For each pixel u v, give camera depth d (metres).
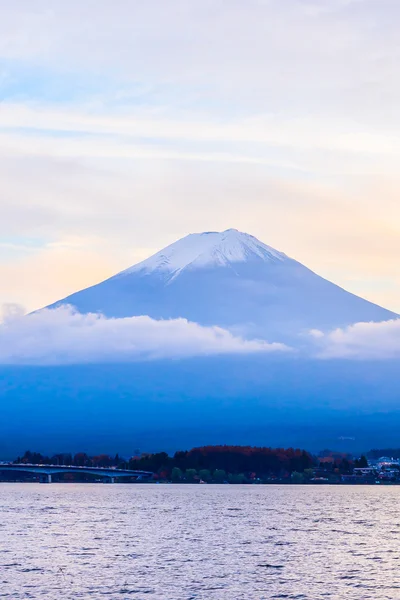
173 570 199.62
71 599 168.12
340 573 197.00
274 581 186.50
